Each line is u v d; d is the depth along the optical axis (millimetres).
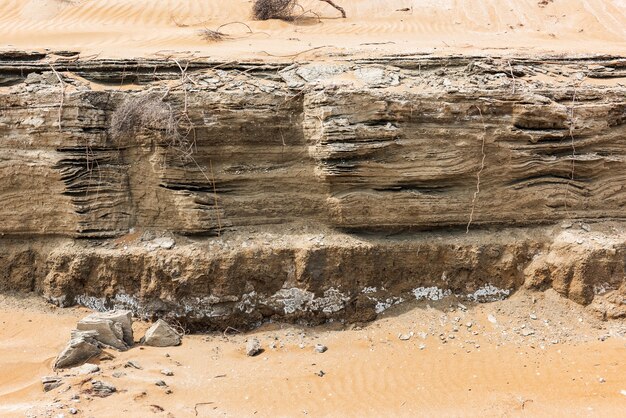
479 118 8523
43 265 8758
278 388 7098
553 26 15516
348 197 8477
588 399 6953
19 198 8719
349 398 6977
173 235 8688
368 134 8258
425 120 8477
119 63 9031
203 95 8500
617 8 16266
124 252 8461
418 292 8633
